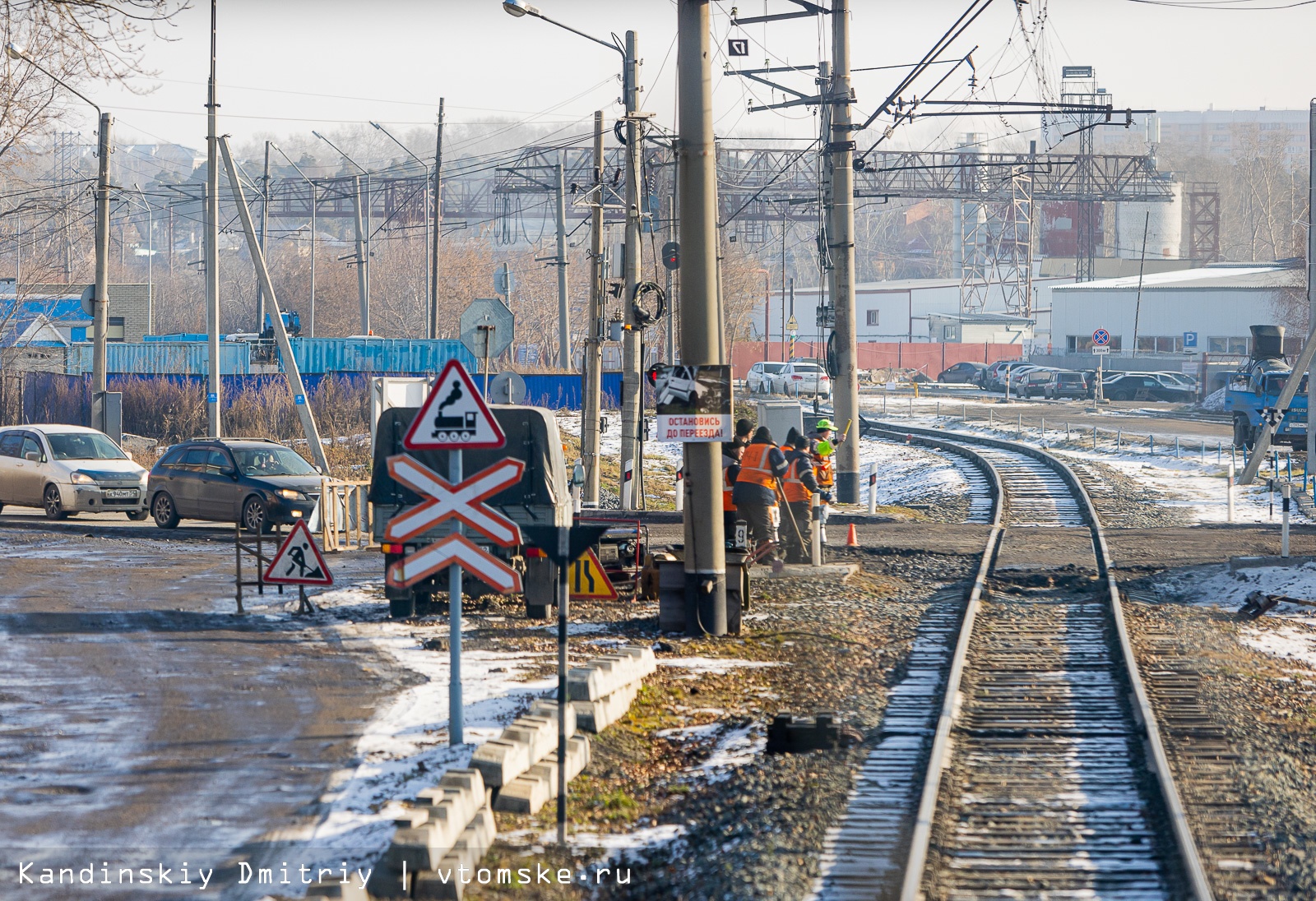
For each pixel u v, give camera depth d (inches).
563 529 1408.7
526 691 1860.2
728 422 2319.1
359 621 2466.8
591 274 4168.3
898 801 1419.8
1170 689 1940.2
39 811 1354.6
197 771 1491.1
